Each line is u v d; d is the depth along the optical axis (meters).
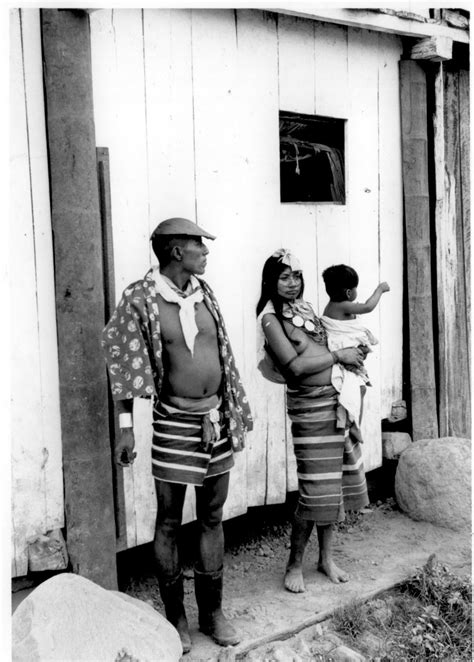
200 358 3.05
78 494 3.26
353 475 3.73
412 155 4.80
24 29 3.06
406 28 4.46
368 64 4.56
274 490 4.20
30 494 3.21
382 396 4.82
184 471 3.04
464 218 5.20
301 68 4.18
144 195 3.54
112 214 3.43
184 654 3.18
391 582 3.81
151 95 3.53
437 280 5.02
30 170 3.12
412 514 4.60
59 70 3.10
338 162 4.54
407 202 4.84
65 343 3.20
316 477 3.57
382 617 3.57
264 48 3.98
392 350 4.88
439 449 4.56
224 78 3.81
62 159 3.13
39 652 2.65
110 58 3.37
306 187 4.53
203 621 3.31
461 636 3.47
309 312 3.62
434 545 4.26
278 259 3.50
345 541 4.34
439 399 5.10
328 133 4.51
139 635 2.86
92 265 3.22
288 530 4.50
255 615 3.48
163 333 3.00
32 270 3.15
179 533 4.12
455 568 3.98
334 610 3.54
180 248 3.02
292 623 3.42
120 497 3.47
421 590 3.72
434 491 4.49
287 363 3.48
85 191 3.18
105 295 3.37
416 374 4.93
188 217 3.71
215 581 3.24
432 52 4.66
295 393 3.60
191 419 3.05
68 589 2.86
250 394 4.05
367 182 4.62
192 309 3.03
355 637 3.42
